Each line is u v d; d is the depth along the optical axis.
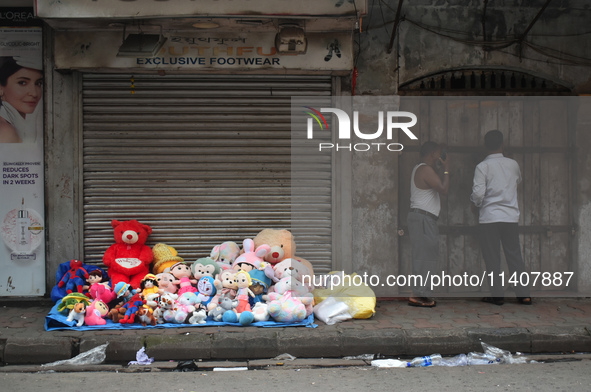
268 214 7.14
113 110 6.93
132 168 6.98
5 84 6.92
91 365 5.12
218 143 7.05
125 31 6.55
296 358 5.39
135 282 6.44
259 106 7.07
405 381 4.70
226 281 6.01
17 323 5.91
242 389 4.49
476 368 5.08
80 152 6.93
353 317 6.13
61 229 6.95
